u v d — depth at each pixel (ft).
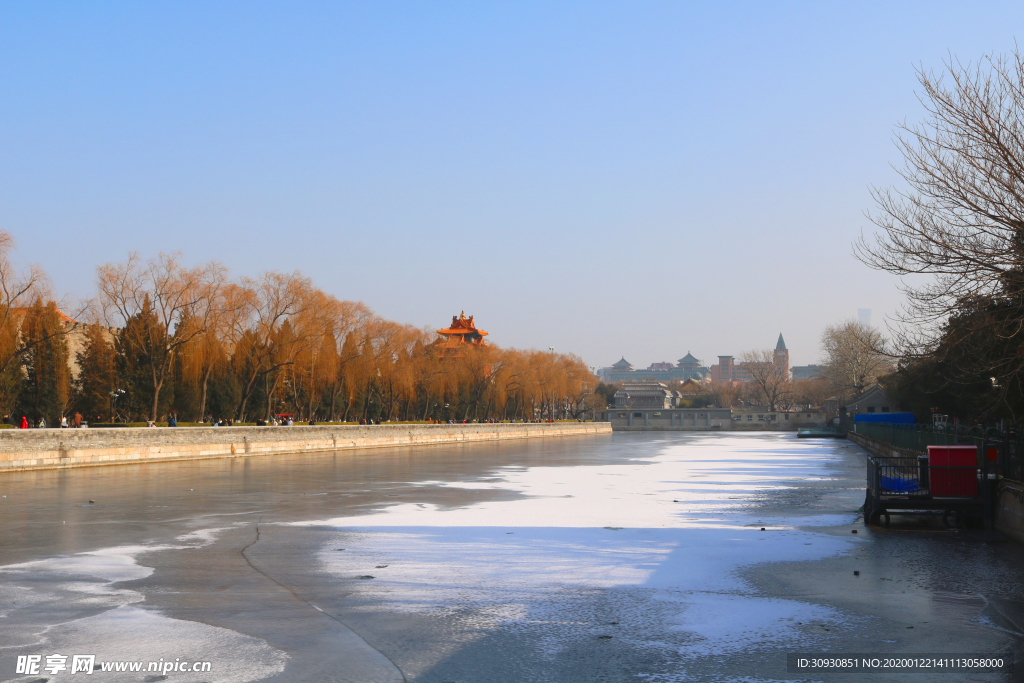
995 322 66.33
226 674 31.32
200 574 49.60
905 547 59.72
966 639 35.91
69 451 140.56
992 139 60.95
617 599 43.39
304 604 42.14
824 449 241.14
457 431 302.86
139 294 196.95
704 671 31.81
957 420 176.45
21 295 161.68
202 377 222.07
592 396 536.83
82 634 36.45
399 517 76.79
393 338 289.53
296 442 209.67
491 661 32.96
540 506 86.43
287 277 234.58
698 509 84.17
